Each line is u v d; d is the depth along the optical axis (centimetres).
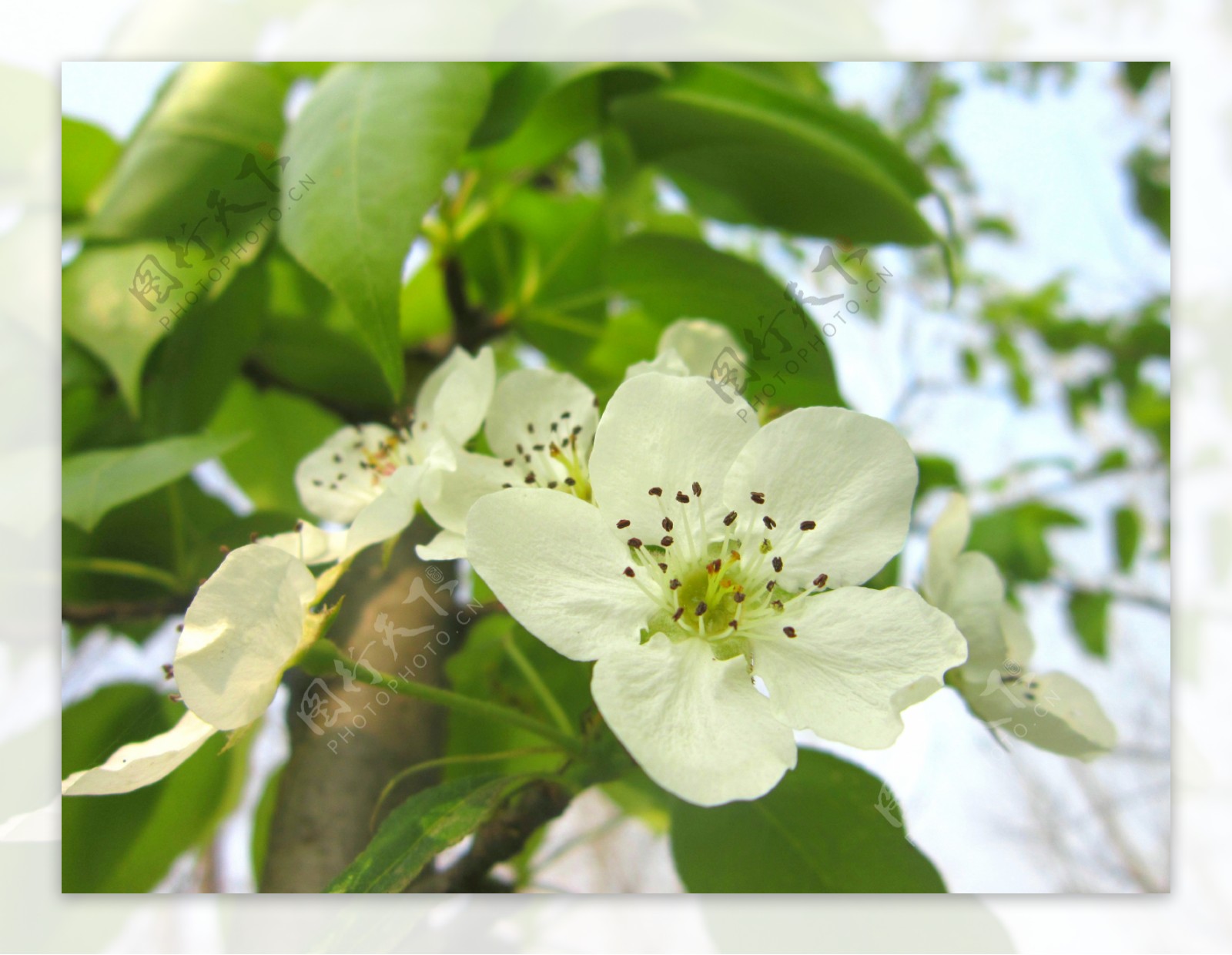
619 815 17
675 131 18
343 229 15
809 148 17
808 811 14
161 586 17
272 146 17
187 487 18
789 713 13
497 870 16
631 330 19
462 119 16
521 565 13
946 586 14
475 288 20
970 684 14
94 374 17
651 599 13
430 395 15
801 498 13
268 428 20
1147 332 26
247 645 13
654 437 13
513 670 16
